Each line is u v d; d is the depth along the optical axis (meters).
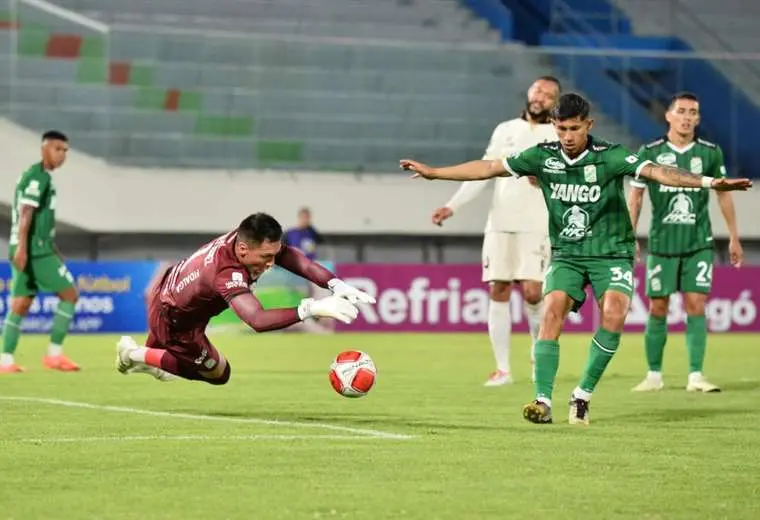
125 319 50.88
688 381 27.92
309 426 18.83
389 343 45.12
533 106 26.70
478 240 60.19
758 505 12.21
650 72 61.53
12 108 57.19
